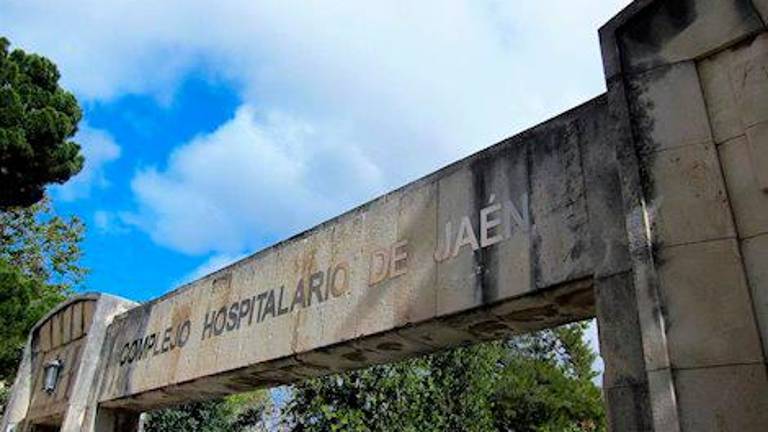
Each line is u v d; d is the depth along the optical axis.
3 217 19.80
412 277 5.03
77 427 7.90
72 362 8.79
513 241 4.45
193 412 13.22
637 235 3.49
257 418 13.99
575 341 22.03
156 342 7.48
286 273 6.24
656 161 3.61
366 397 10.76
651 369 3.17
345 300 5.50
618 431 3.37
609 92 3.97
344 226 5.87
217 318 6.79
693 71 3.69
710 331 3.10
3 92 13.18
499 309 4.44
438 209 5.09
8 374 11.10
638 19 4.05
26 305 10.56
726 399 2.93
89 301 8.98
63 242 20.97
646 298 3.33
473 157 5.01
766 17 3.47
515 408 17.92
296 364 5.91
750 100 3.41
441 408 11.38
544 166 4.49
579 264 4.01
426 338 5.06
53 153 14.05
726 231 3.25
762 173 3.23
